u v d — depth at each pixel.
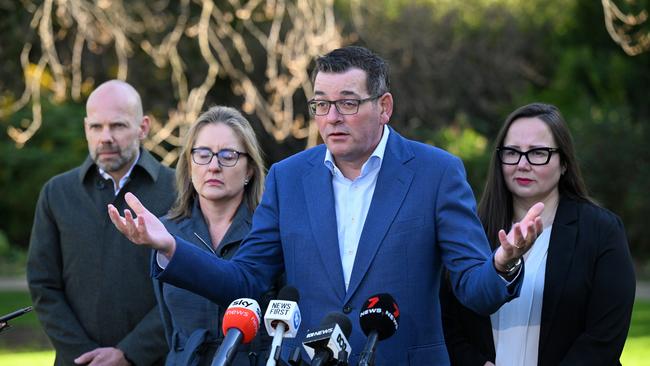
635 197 42.84
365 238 8.07
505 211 9.45
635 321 24.89
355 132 7.91
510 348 9.02
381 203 8.12
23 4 35.25
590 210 9.22
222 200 9.46
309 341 6.78
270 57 32.97
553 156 9.24
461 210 8.05
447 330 9.30
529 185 9.26
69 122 42.81
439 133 44.62
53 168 42.53
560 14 49.59
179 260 7.80
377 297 7.00
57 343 10.29
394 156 8.25
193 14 37.09
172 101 38.81
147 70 38.12
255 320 6.70
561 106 48.19
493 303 7.29
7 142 42.59
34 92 30.45
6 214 43.66
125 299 10.28
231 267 8.20
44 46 29.19
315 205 8.30
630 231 43.34
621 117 45.28
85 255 10.39
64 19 29.25
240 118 9.55
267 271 8.48
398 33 43.62
